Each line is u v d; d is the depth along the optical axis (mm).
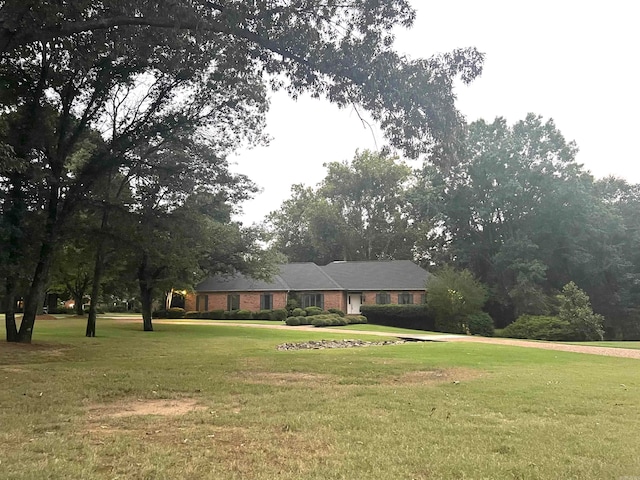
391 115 12742
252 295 44281
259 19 11617
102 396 8578
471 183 44500
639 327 40906
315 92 13141
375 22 12312
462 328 36625
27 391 8891
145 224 18984
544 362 14914
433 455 5184
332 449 5379
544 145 41906
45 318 38125
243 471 4637
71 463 4801
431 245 55281
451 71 12539
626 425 6672
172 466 4773
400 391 9148
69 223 18766
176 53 14477
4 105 16453
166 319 43156
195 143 19609
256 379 10594
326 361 13656
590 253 42406
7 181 15820
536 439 5871
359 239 63469
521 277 39562
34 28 11070
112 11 11977
